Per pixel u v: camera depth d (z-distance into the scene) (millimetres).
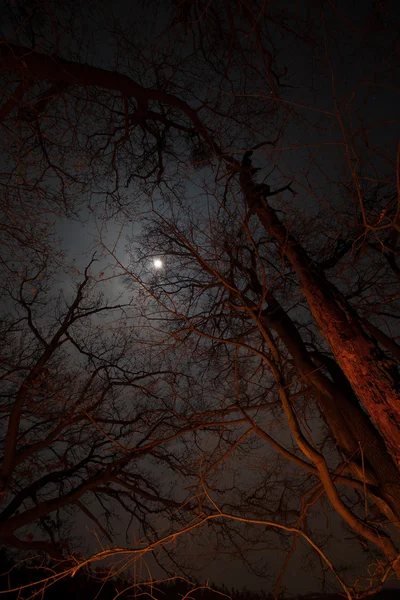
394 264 8539
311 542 3994
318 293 6969
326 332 6582
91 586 10445
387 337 8289
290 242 8055
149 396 11367
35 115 8711
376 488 6535
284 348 9906
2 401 11547
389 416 5500
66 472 11945
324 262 9148
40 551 11164
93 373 11148
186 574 8984
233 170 8820
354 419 7312
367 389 5773
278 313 9195
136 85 9500
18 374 11531
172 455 11812
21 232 8219
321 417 10062
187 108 10016
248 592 10922
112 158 11328
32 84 8008
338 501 5035
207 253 7309
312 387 8305
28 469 11688
